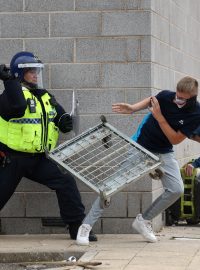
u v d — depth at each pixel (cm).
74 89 1261
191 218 1361
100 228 1255
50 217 1260
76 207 1179
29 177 1189
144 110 1247
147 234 1168
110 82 1255
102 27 1255
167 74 1382
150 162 1090
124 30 1252
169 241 1188
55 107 1186
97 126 1129
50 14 1263
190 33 1631
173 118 1119
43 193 1260
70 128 1194
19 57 1153
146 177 1246
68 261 1071
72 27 1260
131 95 1252
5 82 1126
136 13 1248
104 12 1255
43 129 1159
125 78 1255
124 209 1252
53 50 1264
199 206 1348
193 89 1099
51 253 1096
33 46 1267
